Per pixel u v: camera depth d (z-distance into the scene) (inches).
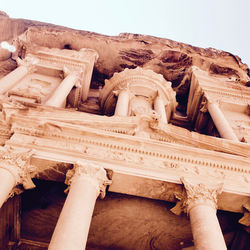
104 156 291.3
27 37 793.6
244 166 309.0
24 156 263.9
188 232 332.8
